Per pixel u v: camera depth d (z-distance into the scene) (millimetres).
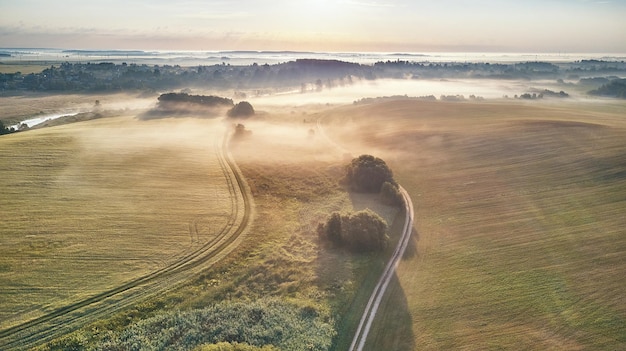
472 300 35000
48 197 50781
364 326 31797
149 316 31516
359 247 42344
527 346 29781
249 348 26375
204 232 44625
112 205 49688
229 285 35812
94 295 33125
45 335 28812
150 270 36969
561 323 32188
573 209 51312
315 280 37094
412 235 46844
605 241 43875
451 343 30047
